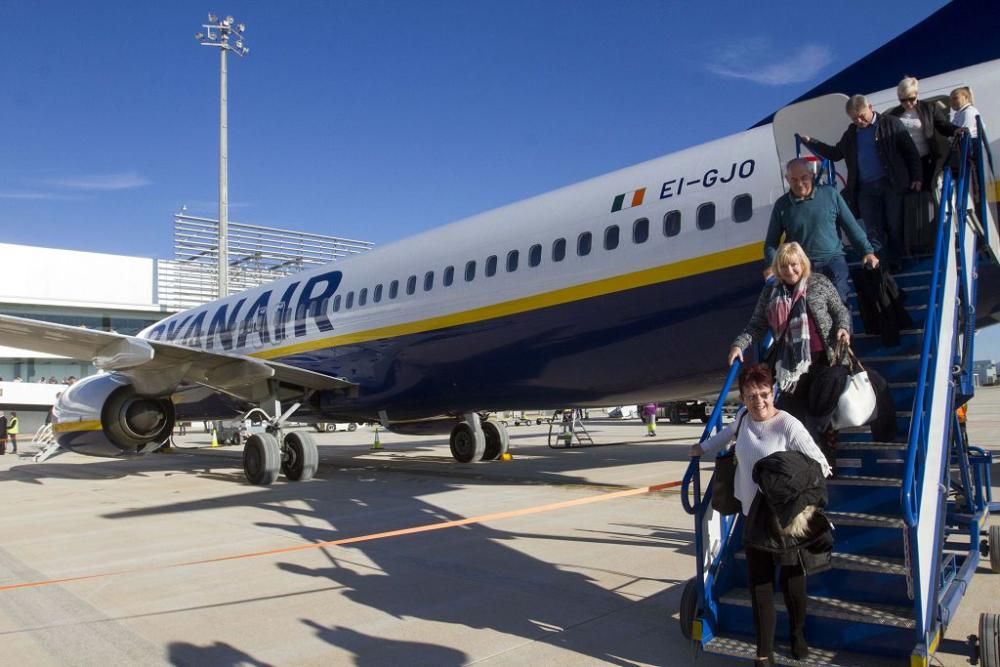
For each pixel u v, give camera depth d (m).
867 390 3.90
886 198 5.38
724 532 4.21
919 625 3.26
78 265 44.78
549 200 9.92
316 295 13.15
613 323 8.70
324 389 13.04
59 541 7.72
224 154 34.00
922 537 3.43
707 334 8.05
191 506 9.84
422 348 11.10
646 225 8.46
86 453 13.03
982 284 6.52
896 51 8.47
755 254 7.50
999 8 7.76
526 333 9.65
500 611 4.89
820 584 3.87
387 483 11.74
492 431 15.30
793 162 4.79
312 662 4.09
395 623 4.71
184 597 5.43
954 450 5.47
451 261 10.77
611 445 19.23
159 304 47.53
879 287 4.71
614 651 4.12
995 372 89.12
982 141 5.69
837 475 4.41
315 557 6.60
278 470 11.79
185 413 16.19
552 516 8.23
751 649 3.67
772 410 3.54
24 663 4.18
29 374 44.41
